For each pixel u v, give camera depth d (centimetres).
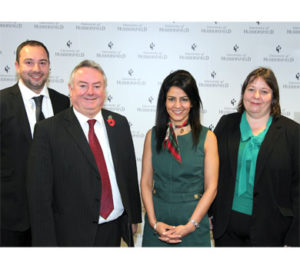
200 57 320
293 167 187
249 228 189
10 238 205
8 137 198
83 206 174
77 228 174
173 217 192
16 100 204
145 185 203
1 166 199
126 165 197
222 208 197
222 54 320
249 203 190
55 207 178
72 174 173
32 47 208
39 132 174
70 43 320
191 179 193
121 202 188
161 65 322
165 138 197
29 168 172
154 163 200
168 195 195
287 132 188
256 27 318
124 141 196
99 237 181
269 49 319
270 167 184
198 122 197
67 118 179
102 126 188
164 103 199
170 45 320
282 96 322
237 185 193
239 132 199
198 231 193
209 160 191
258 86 187
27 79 207
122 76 323
